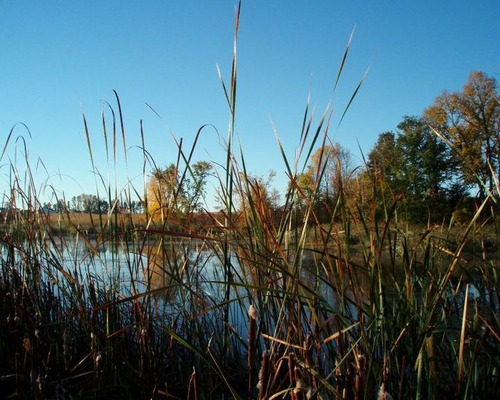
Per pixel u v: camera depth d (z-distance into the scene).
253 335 2.04
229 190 2.22
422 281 2.31
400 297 2.11
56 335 3.13
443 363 2.42
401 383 1.85
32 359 2.67
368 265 2.10
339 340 2.03
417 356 2.02
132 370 2.86
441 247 2.40
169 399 2.78
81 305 2.92
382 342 2.00
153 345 2.81
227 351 2.89
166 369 3.09
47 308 3.54
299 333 2.04
